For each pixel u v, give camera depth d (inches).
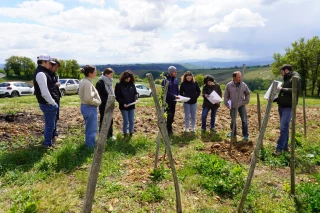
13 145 267.7
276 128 404.8
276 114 546.3
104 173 214.8
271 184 207.9
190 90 357.7
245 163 251.8
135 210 166.2
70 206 166.6
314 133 367.2
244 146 300.7
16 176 201.5
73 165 227.6
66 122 386.0
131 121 326.3
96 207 167.3
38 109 485.1
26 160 232.1
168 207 172.2
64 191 183.2
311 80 2048.5
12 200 171.3
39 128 341.7
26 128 334.0
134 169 227.1
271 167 245.0
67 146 253.8
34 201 166.1
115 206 170.2
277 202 178.2
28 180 197.3
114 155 255.4
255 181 210.1
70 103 666.2
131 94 316.2
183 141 323.0
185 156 266.5
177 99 321.7
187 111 361.7
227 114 539.8
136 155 265.4
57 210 160.9
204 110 368.8
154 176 210.4
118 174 216.2
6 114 402.0
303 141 315.0
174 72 335.3
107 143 286.2
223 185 194.2
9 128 324.2
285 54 2086.6
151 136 338.0
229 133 363.9
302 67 2016.5
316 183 207.5
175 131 375.2
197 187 198.4
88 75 251.8
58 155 236.4
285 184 196.5
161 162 247.4
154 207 171.9
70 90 1071.0
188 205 174.9
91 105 258.2
